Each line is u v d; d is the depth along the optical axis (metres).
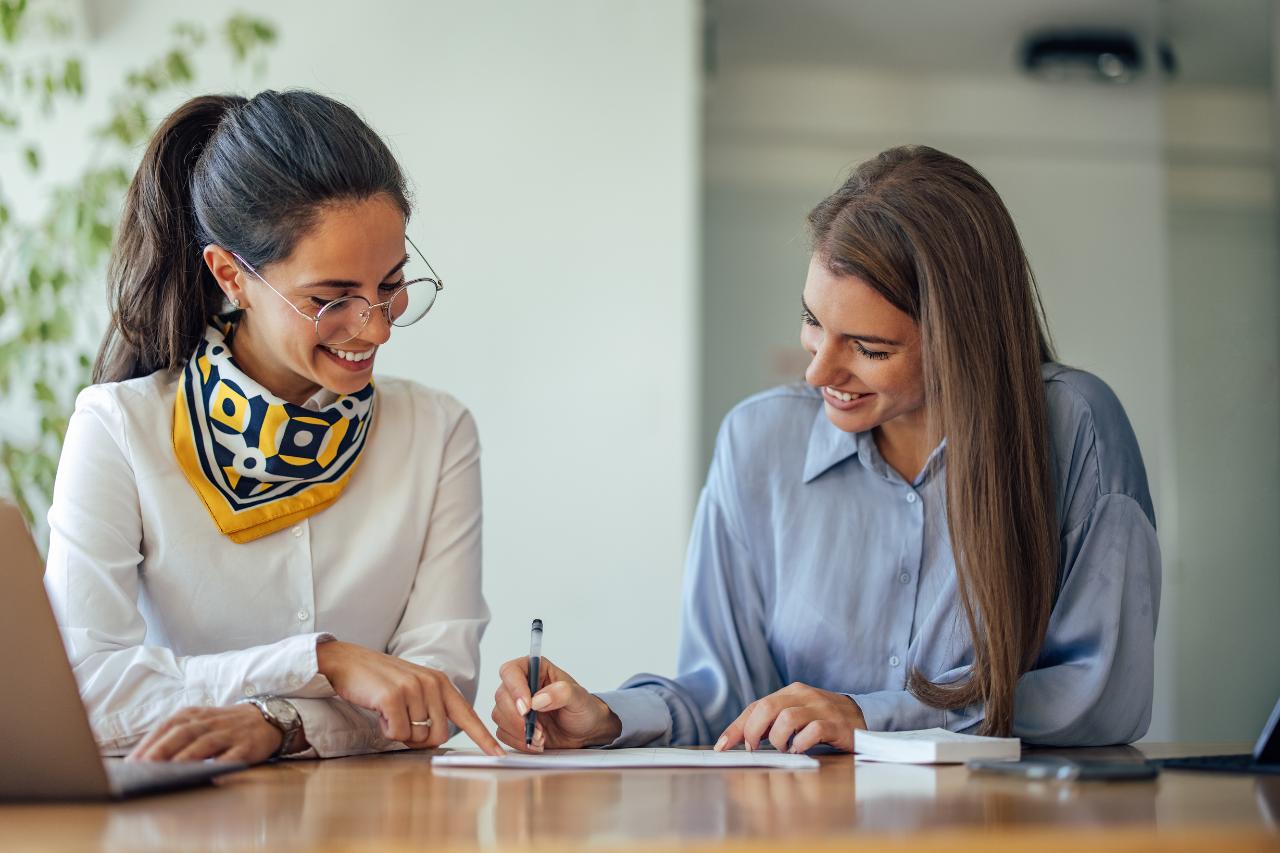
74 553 1.53
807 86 4.04
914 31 4.00
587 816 0.88
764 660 1.84
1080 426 1.71
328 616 1.64
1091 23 3.99
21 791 0.98
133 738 1.43
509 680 1.56
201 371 1.63
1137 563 1.67
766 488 1.84
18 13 3.21
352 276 1.51
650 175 3.76
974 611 1.64
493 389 3.70
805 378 1.71
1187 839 0.75
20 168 3.55
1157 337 4.16
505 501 3.68
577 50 3.77
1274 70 4.10
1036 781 1.11
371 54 3.72
